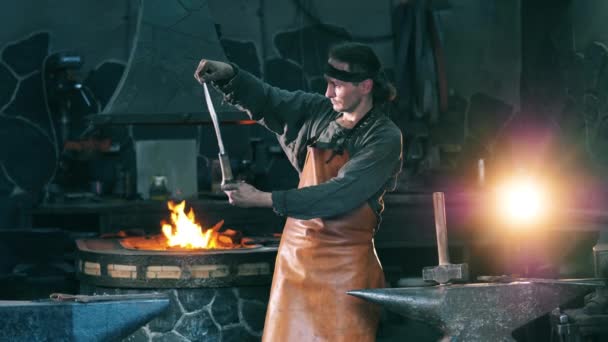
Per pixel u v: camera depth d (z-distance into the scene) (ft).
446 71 24.20
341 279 10.98
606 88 19.36
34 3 21.95
